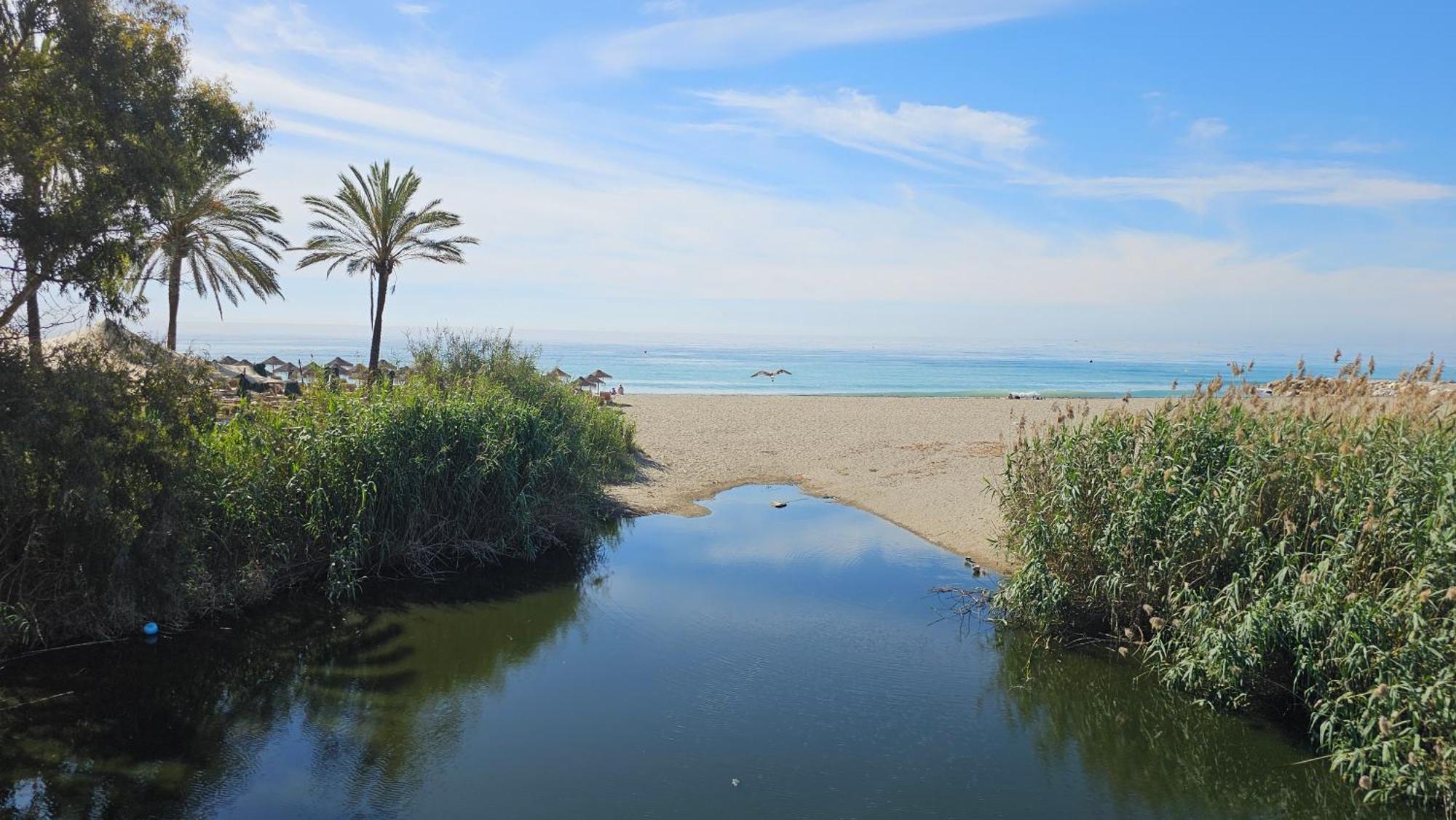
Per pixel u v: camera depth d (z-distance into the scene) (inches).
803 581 482.6
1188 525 333.1
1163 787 271.9
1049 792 269.0
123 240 343.9
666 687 345.7
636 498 693.9
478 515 517.7
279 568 422.9
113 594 355.3
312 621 403.9
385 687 339.0
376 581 462.6
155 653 356.8
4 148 299.7
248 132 414.6
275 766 275.0
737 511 668.1
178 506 362.0
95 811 243.6
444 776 272.1
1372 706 254.5
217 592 398.0
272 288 1069.1
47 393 312.2
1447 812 237.0
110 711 307.3
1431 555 257.8
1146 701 325.4
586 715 318.7
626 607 440.5
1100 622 380.2
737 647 388.8
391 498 469.7
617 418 844.0
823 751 294.4
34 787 256.1
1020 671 360.5
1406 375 336.2
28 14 316.5
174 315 935.0
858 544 562.6
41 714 301.4
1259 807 258.7
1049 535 373.1
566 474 577.0
